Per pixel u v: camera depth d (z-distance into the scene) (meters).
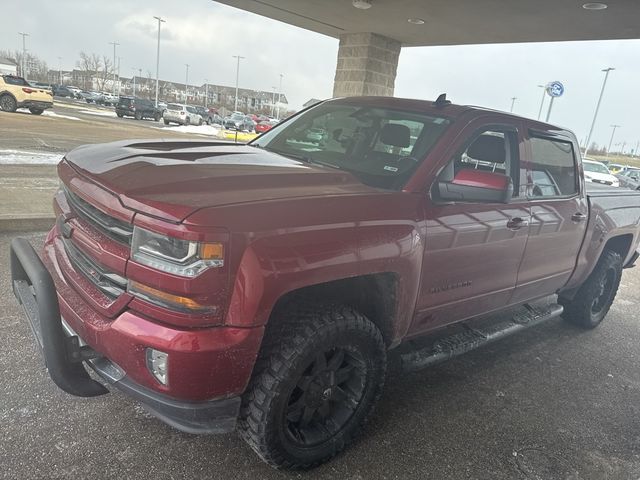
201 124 42.12
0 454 2.53
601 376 4.35
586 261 4.73
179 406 2.19
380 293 2.83
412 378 3.90
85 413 2.94
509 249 3.57
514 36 9.48
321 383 2.63
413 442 3.08
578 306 5.19
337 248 2.38
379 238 2.56
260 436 2.41
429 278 3.00
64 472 2.47
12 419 2.80
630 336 5.43
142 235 2.14
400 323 2.92
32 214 6.16
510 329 4.05
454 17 8.48
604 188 5.44
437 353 3.37
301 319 2.46
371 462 2.85
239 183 2.43
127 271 2.17
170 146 3.10
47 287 2.31
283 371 2.37
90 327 2.30
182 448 2.76
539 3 7.29
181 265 2.05
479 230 3.22
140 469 2.56
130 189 2.23
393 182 2.98
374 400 2.93
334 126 3.67
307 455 2.63
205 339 2.10
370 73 10.65
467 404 3.61
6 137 13.97
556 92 12.38
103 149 2.91
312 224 2.32
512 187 3.28
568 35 9.07
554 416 3.61
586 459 3.15
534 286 4.15
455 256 3.11
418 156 3.08
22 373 3.22
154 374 2.16
